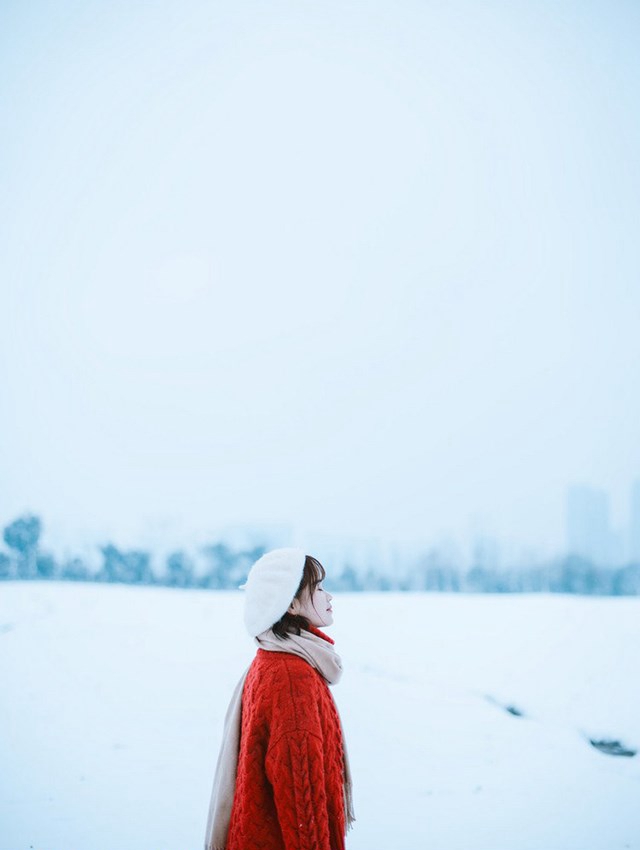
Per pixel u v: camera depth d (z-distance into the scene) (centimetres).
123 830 390
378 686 696
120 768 491
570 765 501
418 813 415
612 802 433
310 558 185
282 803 147
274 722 154
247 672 187
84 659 777
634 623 876
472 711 624
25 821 398
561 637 840
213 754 522
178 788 457
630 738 556
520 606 1031
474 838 380
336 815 158
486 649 817
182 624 941
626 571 3784
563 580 3869
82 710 622
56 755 514
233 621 966
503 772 486
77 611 1025
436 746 540
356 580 3938
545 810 418
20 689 680
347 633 914
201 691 676
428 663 763
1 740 545
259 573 178
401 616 980
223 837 171
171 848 369
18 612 1009
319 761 150
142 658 781
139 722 593
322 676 172
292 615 178
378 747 538
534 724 596
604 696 641
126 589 1185
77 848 364
